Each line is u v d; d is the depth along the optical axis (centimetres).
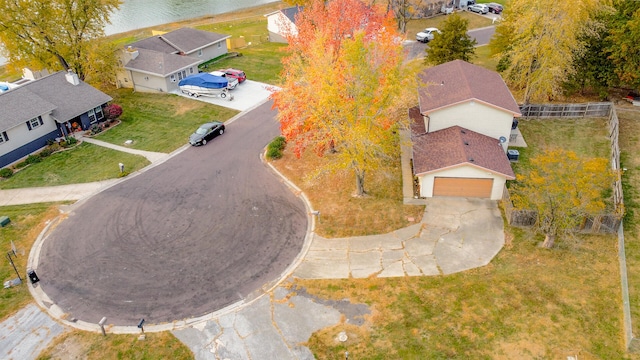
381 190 3117
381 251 2619
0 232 2945
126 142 3950
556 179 2516
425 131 3434
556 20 3494
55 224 2988
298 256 2630
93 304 2383
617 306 2184
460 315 2197
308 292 2381
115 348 2142
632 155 3297
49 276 2578
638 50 3581
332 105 2670
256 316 2267
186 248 2723
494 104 3127
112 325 2261
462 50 4381
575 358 1969
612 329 2080
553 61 3647
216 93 4647
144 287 2469
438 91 3416
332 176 3288
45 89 4091
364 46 2689
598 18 3834
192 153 3738
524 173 3191
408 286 2375
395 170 3306
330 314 2252
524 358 1984
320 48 3030
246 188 3262
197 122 4225
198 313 2302
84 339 2195
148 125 4231
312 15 3966
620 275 2344
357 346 2084
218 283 2472
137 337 2191
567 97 4194
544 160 2475
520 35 3747
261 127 4088
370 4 4809
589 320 2127
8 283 2531
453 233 2712
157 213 3041
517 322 2142
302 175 3369
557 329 2097
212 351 2111
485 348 2038
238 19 7750
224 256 2653
